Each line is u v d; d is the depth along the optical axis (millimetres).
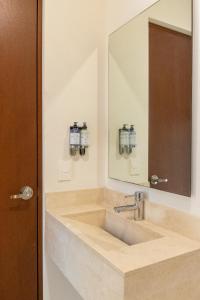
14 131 1468
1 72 1428
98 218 1508
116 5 1596
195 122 1088
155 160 1309
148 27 1356
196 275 979
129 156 1501
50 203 1525
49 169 1521
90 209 1514
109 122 1678
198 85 1074
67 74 1561
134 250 969
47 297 1547
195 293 978
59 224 1329
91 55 1641
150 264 854
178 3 1168
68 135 1571
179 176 1155
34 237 1534
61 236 1306
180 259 930
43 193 1527
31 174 1517
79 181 1613
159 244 1026
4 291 1457
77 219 1441
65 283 1602
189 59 1110
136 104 1463
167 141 1235
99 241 1114
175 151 1184
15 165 1472
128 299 812
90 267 1016
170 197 1203
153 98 1335
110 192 1632
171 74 1214
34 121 1520
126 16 1514
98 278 957
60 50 1537
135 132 1468
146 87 1386
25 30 1484
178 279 927
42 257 1558
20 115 1481
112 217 1458
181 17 1151
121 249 984
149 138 1356
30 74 1503
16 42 1462
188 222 1103
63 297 1601
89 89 1639
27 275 1518
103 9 1675
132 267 830
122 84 1575
